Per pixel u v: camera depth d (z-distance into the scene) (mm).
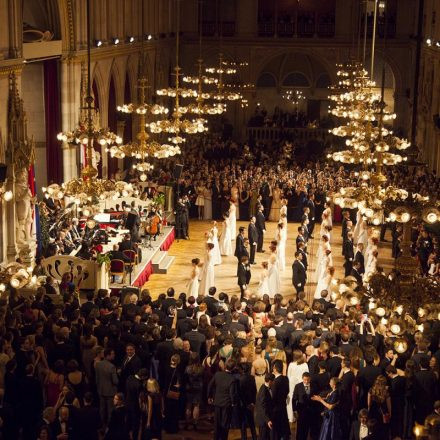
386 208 12922
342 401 14484
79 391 14328
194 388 15531
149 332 16016
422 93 43094
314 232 32969
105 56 33906
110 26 35094
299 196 34562
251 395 14734
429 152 40875
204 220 34844
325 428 14320
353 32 49094
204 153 43531
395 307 12969
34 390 13695
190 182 34875
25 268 15117
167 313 17891
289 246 30625
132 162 37875
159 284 25781
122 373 14844
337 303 18047
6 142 23250
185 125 24641
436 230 25141
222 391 14484
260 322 17875
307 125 49000
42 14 28438
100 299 18203
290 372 15500
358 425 13984
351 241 25906
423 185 32906
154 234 28016
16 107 23422
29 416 13672
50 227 25344
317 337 16391
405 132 49188
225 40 49719
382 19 49000
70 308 17250
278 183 35156
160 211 30078
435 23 40688
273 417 14328
